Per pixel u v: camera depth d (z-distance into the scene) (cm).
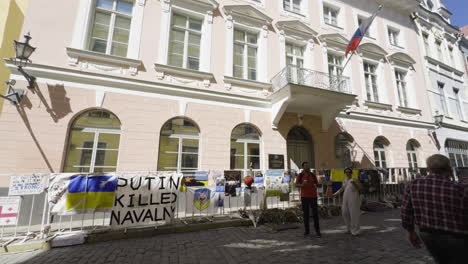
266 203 686
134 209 493
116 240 454
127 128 679
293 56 1018
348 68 1123
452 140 1388
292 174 747
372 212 732
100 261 352
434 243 201
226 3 904
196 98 782
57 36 653
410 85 1302
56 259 361
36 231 489
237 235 488
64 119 618
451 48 1650
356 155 1032
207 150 763
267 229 536
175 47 814
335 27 1148
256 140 866
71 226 503
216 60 840
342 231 513
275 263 338
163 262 345
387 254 371
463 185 203
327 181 742
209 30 847
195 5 843
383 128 1137
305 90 794
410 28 1438
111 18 740
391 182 858
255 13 937
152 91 728
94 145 650
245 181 666
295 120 934
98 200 471
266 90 896
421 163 1216
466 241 187
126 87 699
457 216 191
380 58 1238
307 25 1067
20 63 575
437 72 1459
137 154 675
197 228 527
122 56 737
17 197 436
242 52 924
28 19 632
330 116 938
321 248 402
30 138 579
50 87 618
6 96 553
